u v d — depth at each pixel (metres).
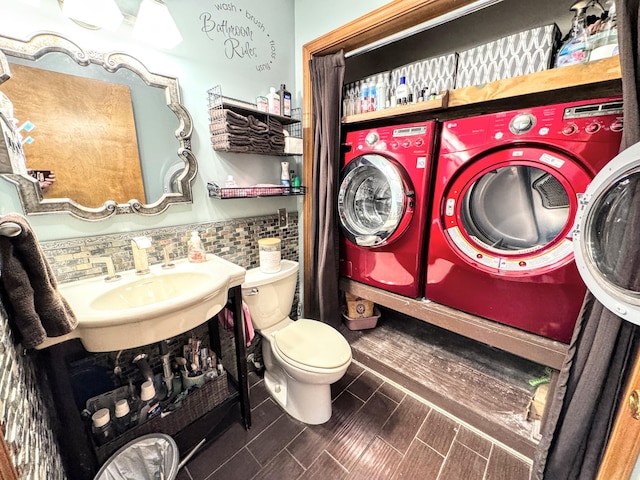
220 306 1.13
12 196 0.99
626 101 0.83
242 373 1.36
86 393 1.21
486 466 1.23
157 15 1.14
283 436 1.38
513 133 1.15
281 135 1.68
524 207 1.25
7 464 0.46
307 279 2.11
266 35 1.66
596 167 1.00
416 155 1.46
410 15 1.33
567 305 1.11
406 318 2.29
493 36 1.65
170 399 1.25
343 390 1.67
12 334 0.69
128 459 1.05
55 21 1.00
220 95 1.39
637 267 0.78
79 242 1.14
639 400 0.52
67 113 1.06
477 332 1.36
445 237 1.42
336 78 1.67
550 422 1.05
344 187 1.79
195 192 1.48
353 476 1.19
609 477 0.59
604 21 1.00
